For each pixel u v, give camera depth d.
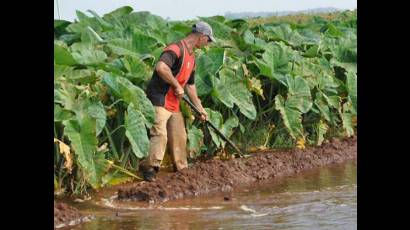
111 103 12.38
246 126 14.86
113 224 10.08
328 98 15.78
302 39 18.27
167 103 12.38
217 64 14.01
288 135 15.32
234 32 16.34
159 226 10.02
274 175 13.49
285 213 10.77
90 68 12.52
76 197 11.36
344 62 17.42
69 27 16.45
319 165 14.52
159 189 11.56
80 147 11.14
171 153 12.77
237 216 10.59
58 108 11.15
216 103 14.25
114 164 12.30
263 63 14.93
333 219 10.39
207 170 12.60
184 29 18.03
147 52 14.55
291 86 14.87
